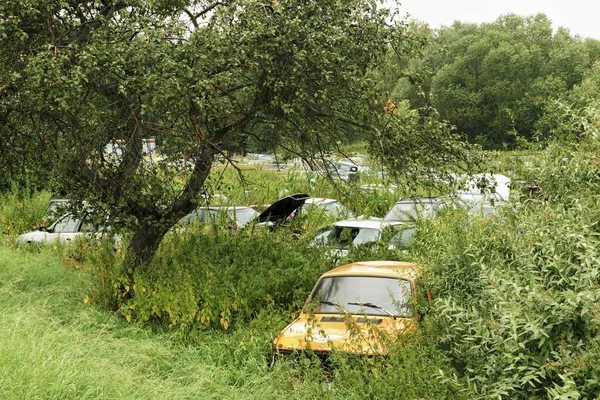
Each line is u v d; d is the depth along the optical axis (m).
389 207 20.08
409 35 11.02
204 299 10.41
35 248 17.17
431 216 11.98
